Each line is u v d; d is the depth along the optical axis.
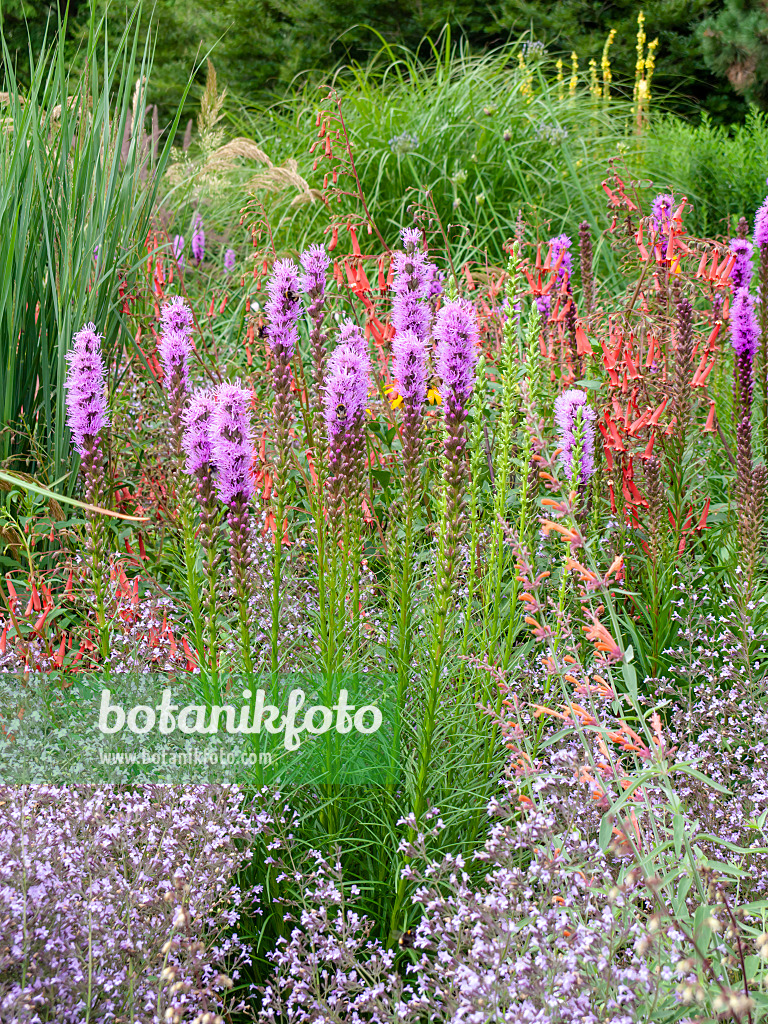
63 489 4.09
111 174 4.43
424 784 2.52
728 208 8.83
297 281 2.63
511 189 7.96
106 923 2.13
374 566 3.72
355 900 2.62
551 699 2.74
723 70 14.11
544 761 2.66
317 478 2.67
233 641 2.97
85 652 3.27
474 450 2.91
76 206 4.32
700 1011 1.77
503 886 2.14
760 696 3.20
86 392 2.77
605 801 2.10
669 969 1.81
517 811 2.32
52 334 4.32
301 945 2.22
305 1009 2.29
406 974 2.21
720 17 13.91
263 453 3.69
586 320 4.27
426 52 16.30
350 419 2.52
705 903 1.83
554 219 7.85
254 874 2.63
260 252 5.78
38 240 4.36
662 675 3.57
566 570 2.85
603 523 3.72
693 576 3.77
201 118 7.20
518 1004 1.94
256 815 2.52
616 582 3.69
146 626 3.10
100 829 2.32
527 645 3.01
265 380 4.42
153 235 5.15
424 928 2.12
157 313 4.66
